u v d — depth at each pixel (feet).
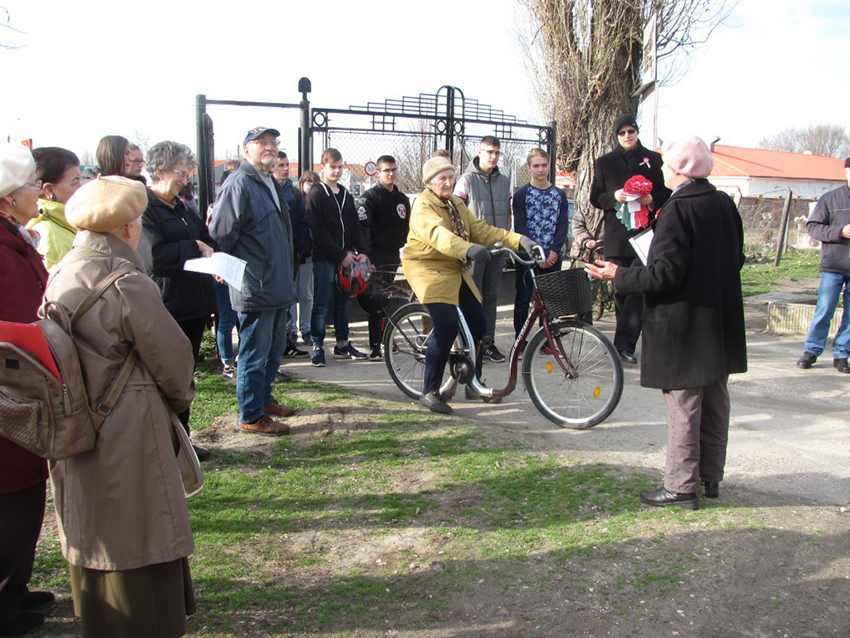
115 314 7.65
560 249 24.16
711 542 11.51
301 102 27.07
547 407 17.66
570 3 36.68
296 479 14.11
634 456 15.39
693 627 9.58
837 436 16.94
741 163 176.35
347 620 9.77
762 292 39.93
